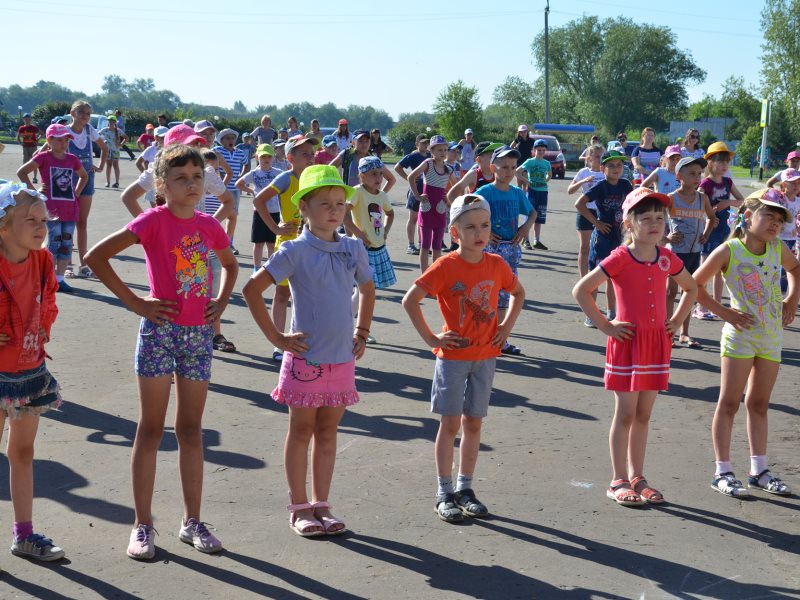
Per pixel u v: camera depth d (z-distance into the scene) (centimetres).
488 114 10694
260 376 717
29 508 402
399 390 691
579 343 873
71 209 1038
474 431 468
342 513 460
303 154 755
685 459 552
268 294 1079
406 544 425
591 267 932
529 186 1583
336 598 371
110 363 741
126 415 607
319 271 426
